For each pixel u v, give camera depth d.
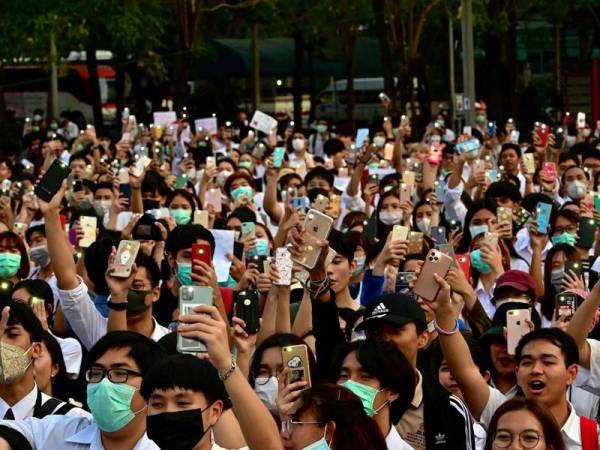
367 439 8.62
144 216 15.51
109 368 9.33
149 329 12.52
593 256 16.83
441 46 56.25
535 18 62.00
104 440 9.40
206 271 11.23
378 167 26.39
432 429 9.99
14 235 15.34
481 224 17.38
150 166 23.70
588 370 11.20
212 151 30.17
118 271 11.70
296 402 8.71
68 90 55.41
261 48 55.78
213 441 9.40
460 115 39.47
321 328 11.99
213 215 18.88
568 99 52.41
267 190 20.58
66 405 10.40
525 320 11.11
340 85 63.81
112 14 38.75
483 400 10.56
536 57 72.06
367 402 9.48
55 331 13.20
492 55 48.75
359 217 19.33
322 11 49.56
